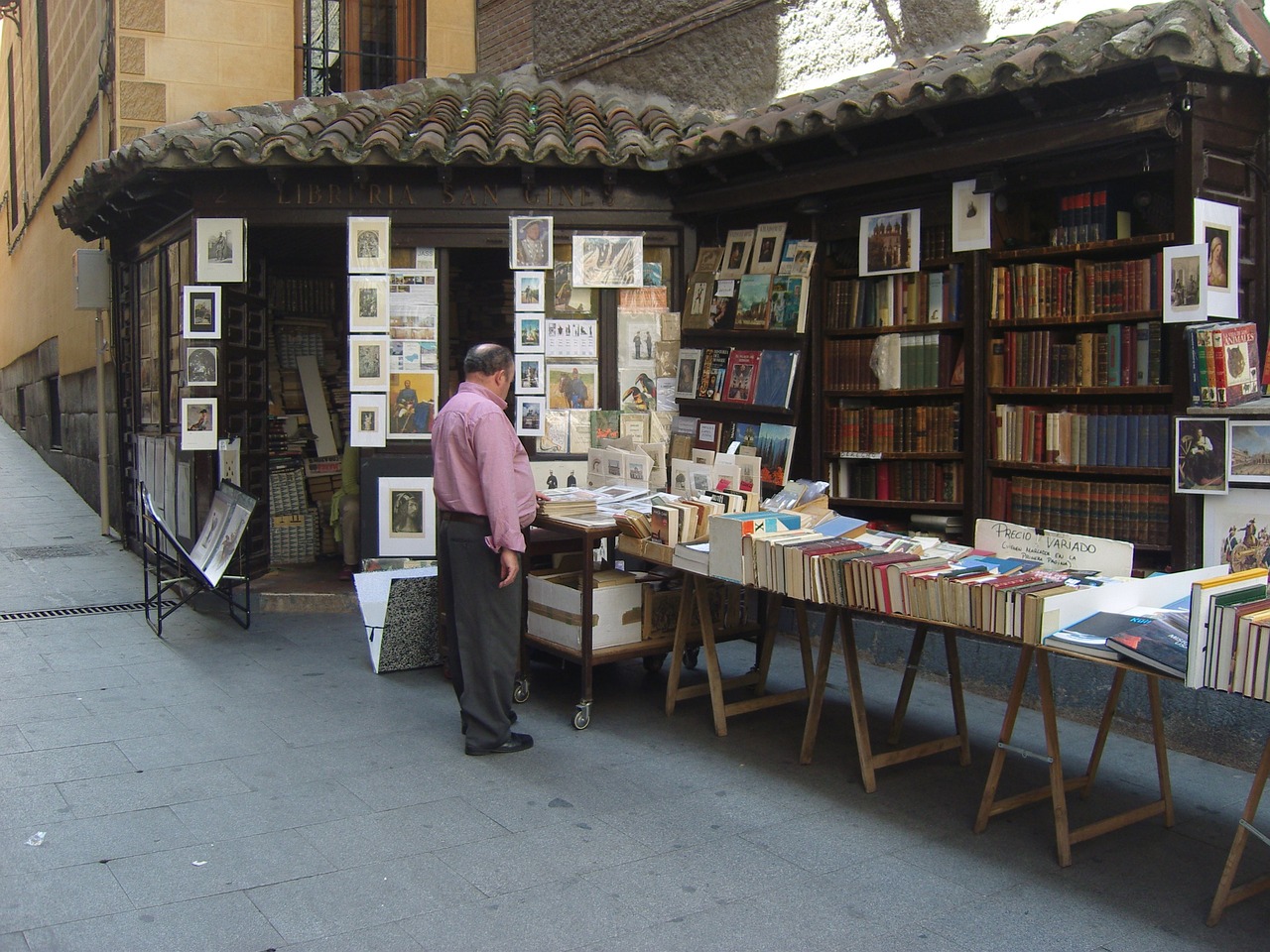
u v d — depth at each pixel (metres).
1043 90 5.02
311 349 9.84
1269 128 5.04
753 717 5.48
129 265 9.90
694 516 5.18
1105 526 5.30
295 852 3.86
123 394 10.19
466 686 4.87
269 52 9.40
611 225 7.38
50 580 8.70
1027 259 5.74
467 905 3.48
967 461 5.88
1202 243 4.75
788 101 6.91
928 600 4.02
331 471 9.52
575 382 7.47
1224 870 3.43
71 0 11.30
